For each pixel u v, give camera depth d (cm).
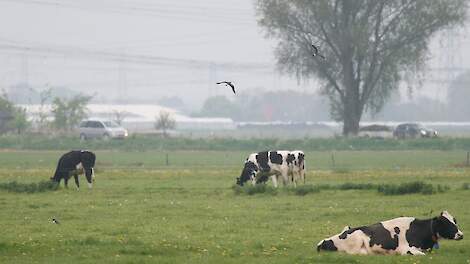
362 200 3794
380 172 5622
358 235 2280
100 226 2934
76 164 4484
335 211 3334
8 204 3666
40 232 2792
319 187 4325
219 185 4681
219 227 2892
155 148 9194
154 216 3238
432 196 3944
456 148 9162
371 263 2108
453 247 2395
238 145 9281
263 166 4609
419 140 9300
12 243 2442
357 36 10481
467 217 3130
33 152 8525
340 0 10844
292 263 2142
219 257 2242
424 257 2195
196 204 3653
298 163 4622
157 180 5075
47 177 5356
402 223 2305
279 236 2661
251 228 2870
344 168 6147
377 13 10806
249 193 4109
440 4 10544
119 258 2228
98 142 9300
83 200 3838
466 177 5188
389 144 9312
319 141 9362
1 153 8312
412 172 5612
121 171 5812
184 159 7394
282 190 4206
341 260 2148
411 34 10688
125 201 3788
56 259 2225
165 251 2347
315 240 2570
